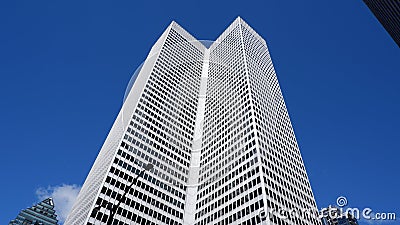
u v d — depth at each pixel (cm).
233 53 15575
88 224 6669
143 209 7981
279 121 11650
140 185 8506
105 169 8594
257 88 12356
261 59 15575
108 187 7731
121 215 7381
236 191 8138
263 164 8244
